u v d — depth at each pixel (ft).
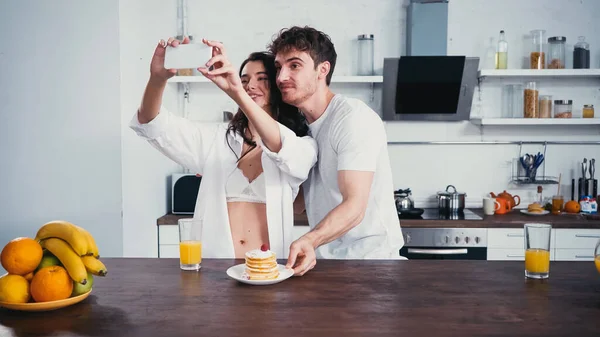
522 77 13.61
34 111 9.62
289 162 5.90
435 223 11.76
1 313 4.07
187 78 12.76
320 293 4.51
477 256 11.75
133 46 10.32
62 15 9.46
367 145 6.10
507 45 13.42
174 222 11.84
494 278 4.98
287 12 13.65
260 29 13.69
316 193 6.85
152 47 11.96
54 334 3.65
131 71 10.19
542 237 4.97
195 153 6.70
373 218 6.75
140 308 4.14
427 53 12.75
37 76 9.57
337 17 13.62
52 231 4.30
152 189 11.52
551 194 13.84
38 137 9.65
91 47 9.46
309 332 3.67
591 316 4.00
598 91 13.69
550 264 5.58
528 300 4.36
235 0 13.66
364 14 13.60
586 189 13.38
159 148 6.55
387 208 6.84
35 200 9.71
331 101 6.70
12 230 9.77
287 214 6.41
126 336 3.61
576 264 5.58
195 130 6.72
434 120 13.61
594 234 11.68
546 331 3.72
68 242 4.20
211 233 6.44
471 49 13.61
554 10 13.52
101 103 9.52
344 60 13.67
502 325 3.82
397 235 6.91
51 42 9.50
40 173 9.68
